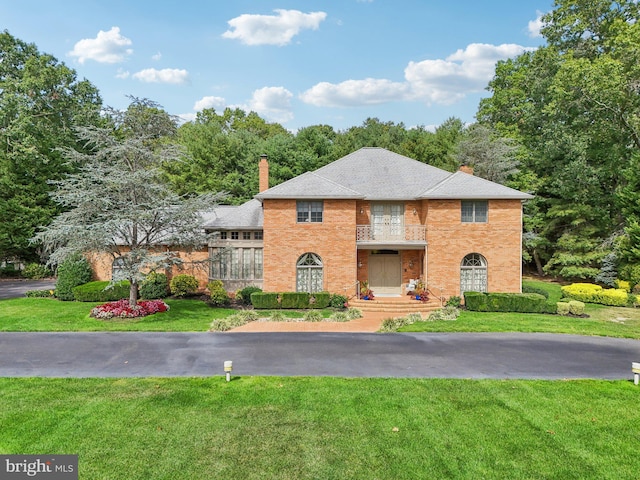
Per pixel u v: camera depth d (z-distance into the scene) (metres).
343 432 8.46
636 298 22.50
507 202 23.42
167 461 7.43
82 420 8.89
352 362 13.04
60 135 36.66
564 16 32.88
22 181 36.62
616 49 27.09
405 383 11.12
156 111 28.44
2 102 31.52
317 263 23.80
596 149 31.03
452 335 16.67
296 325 18.66
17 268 38.84
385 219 25.47
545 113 31.27
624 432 8.55
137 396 10.19
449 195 23.19
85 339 15.83
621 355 13.92
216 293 23.30
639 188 26.00
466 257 23.72
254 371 12.12
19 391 10.46
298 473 7.11
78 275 24.67
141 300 23.27
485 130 37.06
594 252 29.95
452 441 8.13
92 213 18.98
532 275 36.97
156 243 20.98
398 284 25.59
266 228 23.50
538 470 7.23
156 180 23.62
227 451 7.77
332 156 50.06
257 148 49.44
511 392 10.55
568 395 10.38
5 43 33.53
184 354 13.87
